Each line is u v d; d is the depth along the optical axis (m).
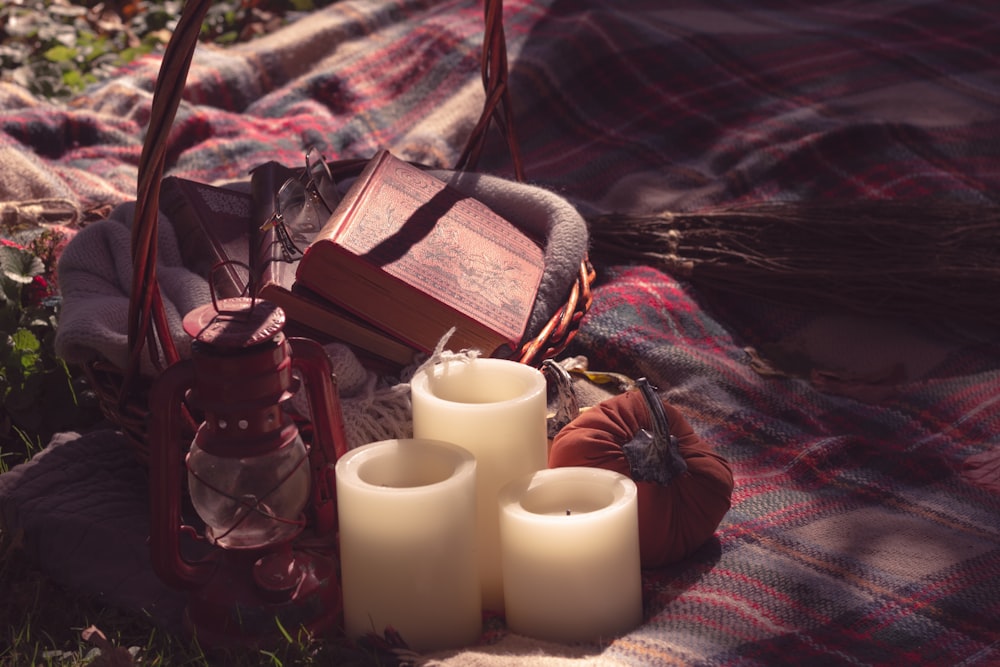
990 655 1.14
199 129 2.11
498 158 2.10
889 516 1.31
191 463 1.13
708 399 1.46
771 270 1.61
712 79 2.20
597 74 2.23
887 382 1.54
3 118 1.95
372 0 2.56
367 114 2.22
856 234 1.63
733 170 1.92
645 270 1.65
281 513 1.14
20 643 1.18
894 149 1.99
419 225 1.33
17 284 1.53
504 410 1.17
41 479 1.31
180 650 1.17
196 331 1.10
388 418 1.27
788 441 1.41
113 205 1.77
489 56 1.48
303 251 1.32
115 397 1.26
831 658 1.14
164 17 2.90
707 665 1.13
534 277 1.37
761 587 1.21
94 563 1.25
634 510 1.16
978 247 1.62
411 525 1.13
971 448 1.42
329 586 1.18
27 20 2.66
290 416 1.19
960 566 1.24
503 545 1.17
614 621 1.16
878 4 2.49
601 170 1.98
